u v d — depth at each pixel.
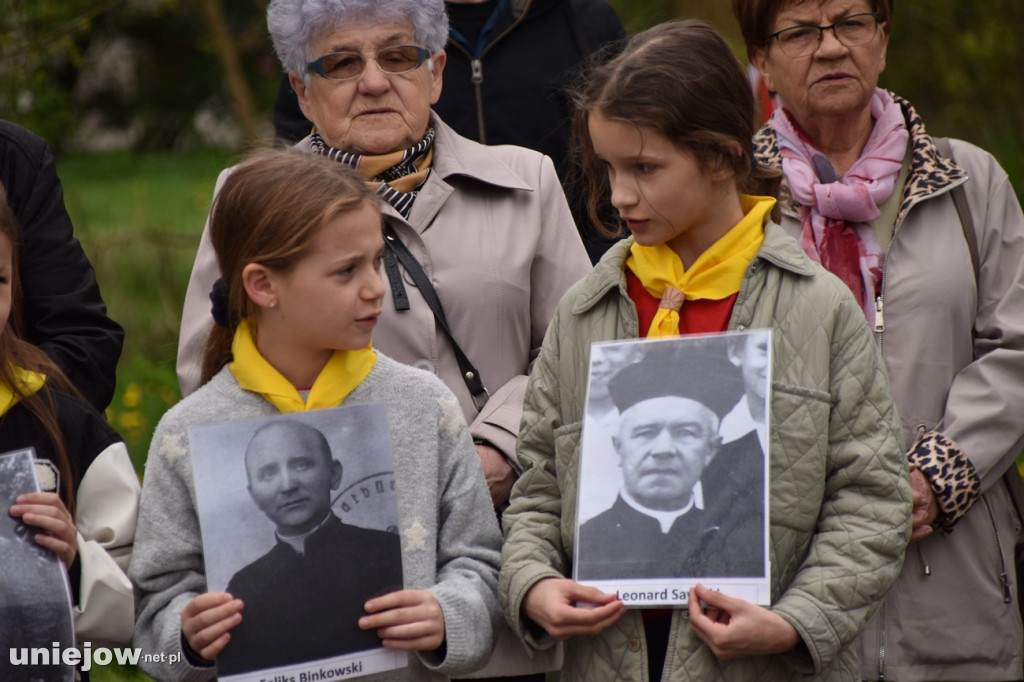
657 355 3.43
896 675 4.40
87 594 3.35
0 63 10.86
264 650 3.23
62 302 4.27
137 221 13.41
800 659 3.27
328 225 3.35
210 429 3.33
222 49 14.90
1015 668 4.50
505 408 4.11
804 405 3.35
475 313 4.20
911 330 4.45
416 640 3.29
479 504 3.62
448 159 4.36
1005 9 9.17
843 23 4.54
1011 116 9.27
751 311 3.47
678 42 3.49
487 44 5.53
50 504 3.29
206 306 4.34
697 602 3.21
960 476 4.29
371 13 4.20
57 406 3.61
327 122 4.30
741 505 3.26
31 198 4.32
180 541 3.44
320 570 3.28
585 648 3.50
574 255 4.43
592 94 3.50
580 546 3.35
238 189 3.48
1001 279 4.56
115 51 25.08
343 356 3.51
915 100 9.73
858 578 3.28
